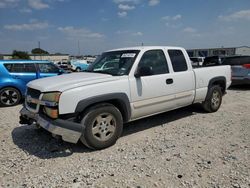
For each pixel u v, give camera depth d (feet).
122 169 12.16
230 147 14.67
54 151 14.46
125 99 15.51
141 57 16.85
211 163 12.64
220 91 23.61
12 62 28.84
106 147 14.87
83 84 14.14
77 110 13.61
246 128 18.29
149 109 17.13
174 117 21.65
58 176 11.56
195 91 20.58
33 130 18.38
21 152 14.35
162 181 11.02
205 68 21.83
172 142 15.64
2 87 27.96
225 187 10.46
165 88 17.87
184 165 12.48
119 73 16.19
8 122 20.83
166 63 18.40
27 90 15.94
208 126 18.95
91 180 11.19
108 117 14.85
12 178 11.44
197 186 10.59
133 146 15.14
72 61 126.41
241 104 27.53
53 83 14.60
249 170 11.85
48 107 13.76
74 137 13.35
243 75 39.29
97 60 19.49
